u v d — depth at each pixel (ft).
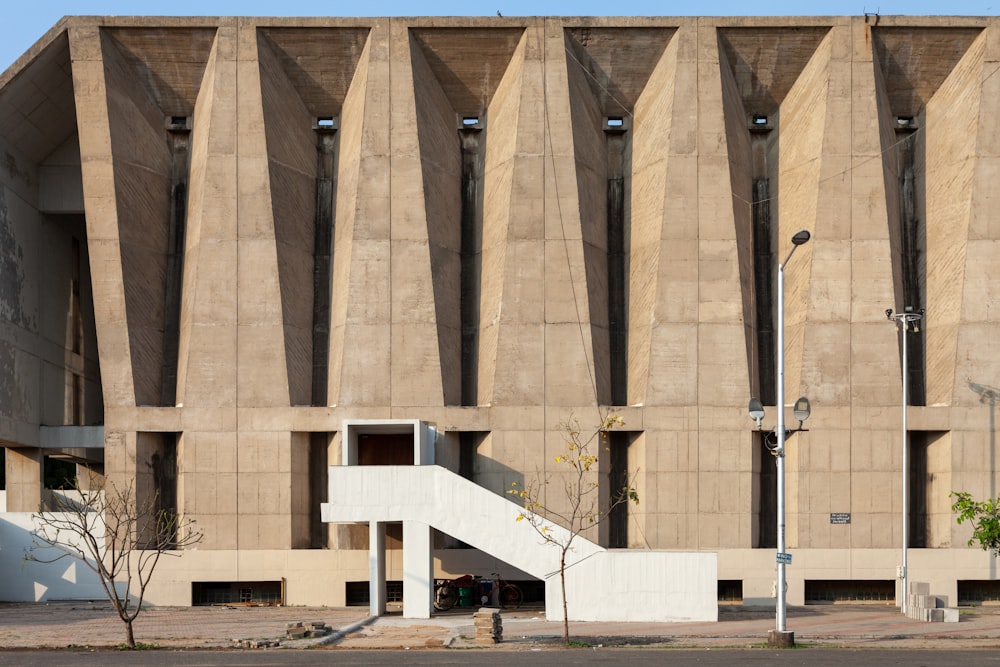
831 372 116.16
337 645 75.20
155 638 78.89
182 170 124.57
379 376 115.96
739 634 82.64
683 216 117.50
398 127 118.42
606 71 122.42
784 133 122.62
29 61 114.52
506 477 114.93
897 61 120.57
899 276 119.14
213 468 115.44
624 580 93.04
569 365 116.26
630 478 117.50
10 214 122.31
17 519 117.08
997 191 116.57
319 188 124.26
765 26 118.21
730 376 116.26
